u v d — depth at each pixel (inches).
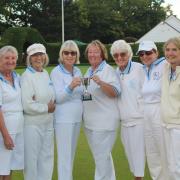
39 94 228.1
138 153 244.8
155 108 232.4
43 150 238.7
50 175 242.1
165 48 217.3
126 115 241.6
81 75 246.2
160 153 236.5
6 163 220.5
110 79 237.1
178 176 215.0
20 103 225.5
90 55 239.3
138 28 3346.5
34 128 230.1
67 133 237.3
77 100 239.5
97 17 3058.6
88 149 351.6
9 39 1680.6
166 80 219.0
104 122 239.0
